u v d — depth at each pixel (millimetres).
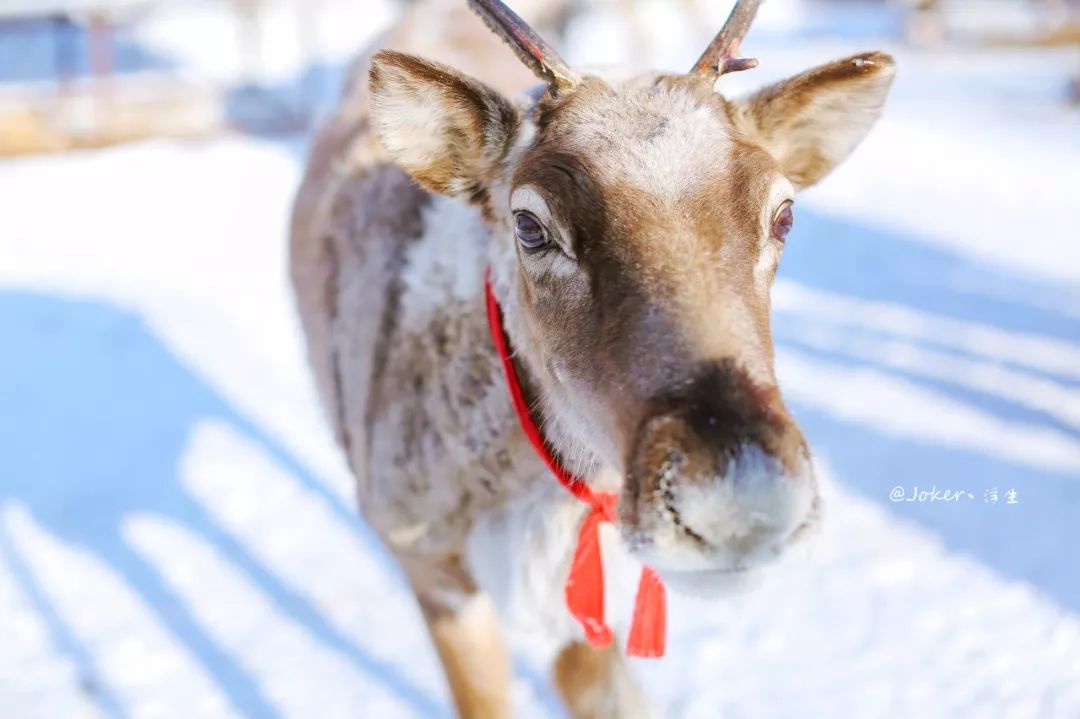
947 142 12023
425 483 2891
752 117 2574
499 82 4199
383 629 4227
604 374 2086
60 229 9156
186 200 9977
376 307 3086
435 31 4680
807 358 6461
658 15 16219
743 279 2090
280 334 7020
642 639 2820
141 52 16500
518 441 2732
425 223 3027
